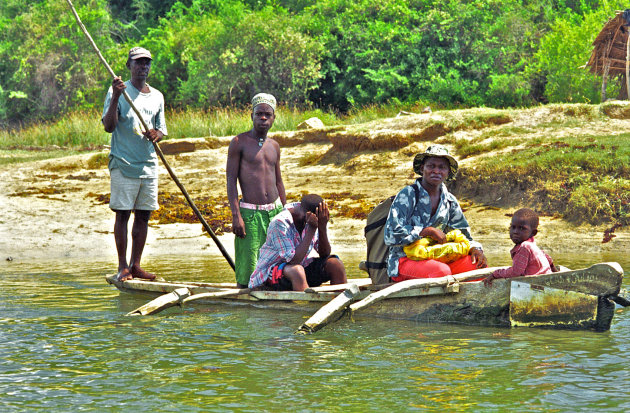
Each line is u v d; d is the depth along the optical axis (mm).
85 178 14945
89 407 3602
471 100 25047
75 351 4734
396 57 28047
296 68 28531
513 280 5289
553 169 12023
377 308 5777
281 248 6281
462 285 5488
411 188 5859
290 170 15133
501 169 12375
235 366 4312
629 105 14172
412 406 3551
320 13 30484
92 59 34188
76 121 21734
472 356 4469
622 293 6297
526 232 5391
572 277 5094
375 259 6207
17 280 8211
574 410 3459
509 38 26938
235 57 28312
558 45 22609
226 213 12719
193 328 5449
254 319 5789
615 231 10391
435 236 5723
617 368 4141
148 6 41812
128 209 7336
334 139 15359
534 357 4414
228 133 19078
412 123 15094
